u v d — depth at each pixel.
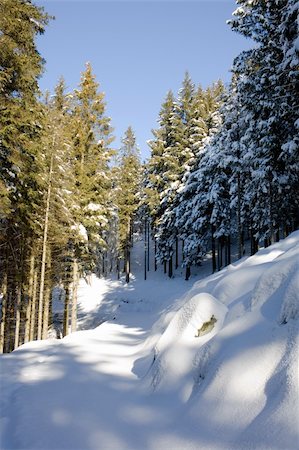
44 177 15.63
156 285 35.47
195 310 6.70
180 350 6.14
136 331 13.33
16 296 18.56
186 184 30.77
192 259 32.84
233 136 21.39
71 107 23.75
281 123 16.14
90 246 22.97
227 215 28.77
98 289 39.31
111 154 23.73
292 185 16.94
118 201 41.66
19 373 7.21
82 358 8.45
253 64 17.25
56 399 5.73
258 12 16.58
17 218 14.20
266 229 20.56
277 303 5.17
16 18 12.16
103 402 5.67
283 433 3.29
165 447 4.12
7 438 4.52
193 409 4.64
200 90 38.59
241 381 4.36
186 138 33.75
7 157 12.04
